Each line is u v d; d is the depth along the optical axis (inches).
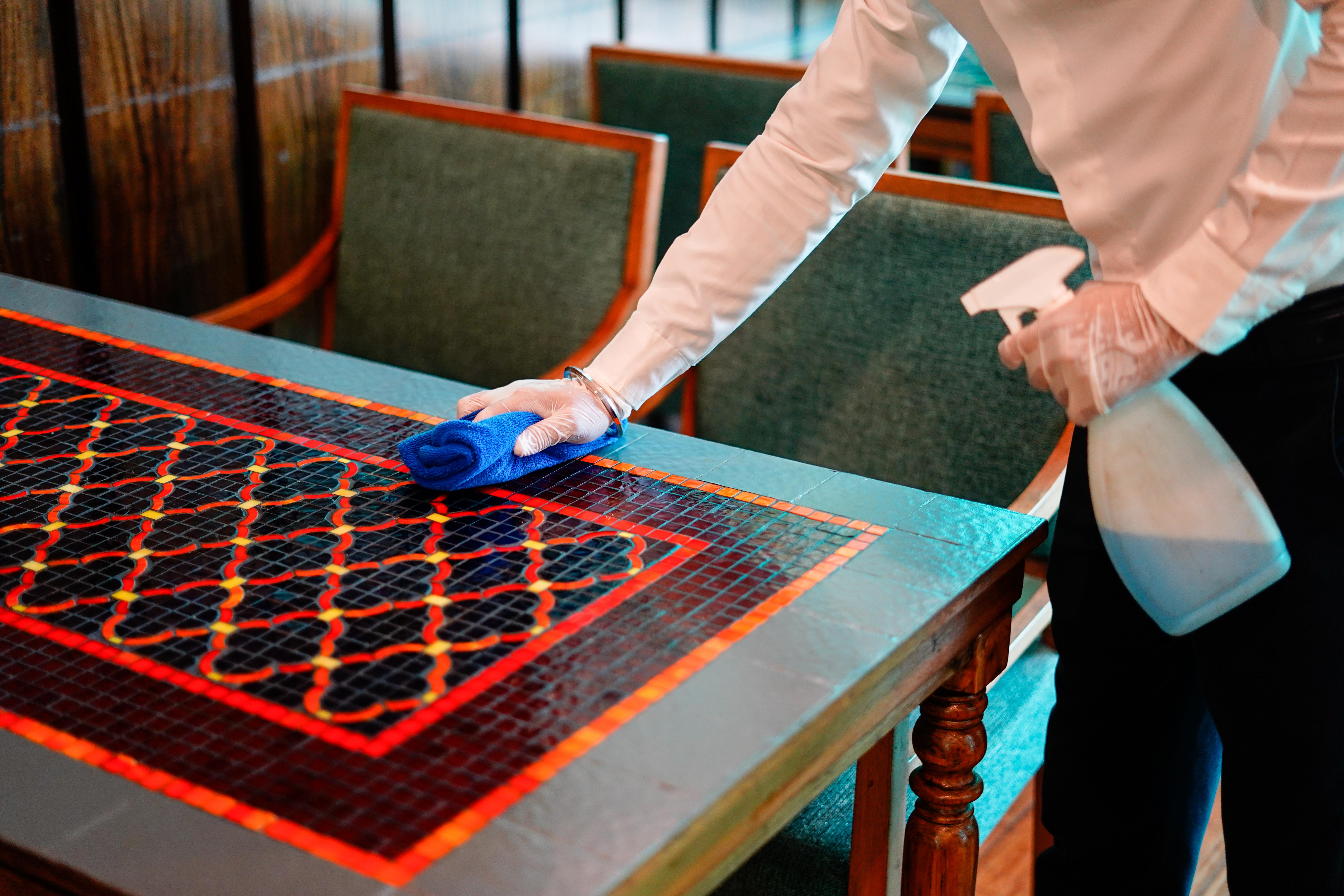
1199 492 38.7
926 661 37.2
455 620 35.1
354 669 32.9
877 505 42.3
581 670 32.9
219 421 48.2
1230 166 38.0
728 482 44.0
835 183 47.3
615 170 76.9
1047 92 40.3
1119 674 46.8
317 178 92.3
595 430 45.7
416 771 29.1
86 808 28.0
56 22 75.0
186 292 86.4
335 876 26.0
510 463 43.3
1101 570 45.4
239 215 88.5
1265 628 40.4
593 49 110.2
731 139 106.7
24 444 46.0
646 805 28.0
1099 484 40.2
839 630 34.8
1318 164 33.5
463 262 82.0
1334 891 42.0
